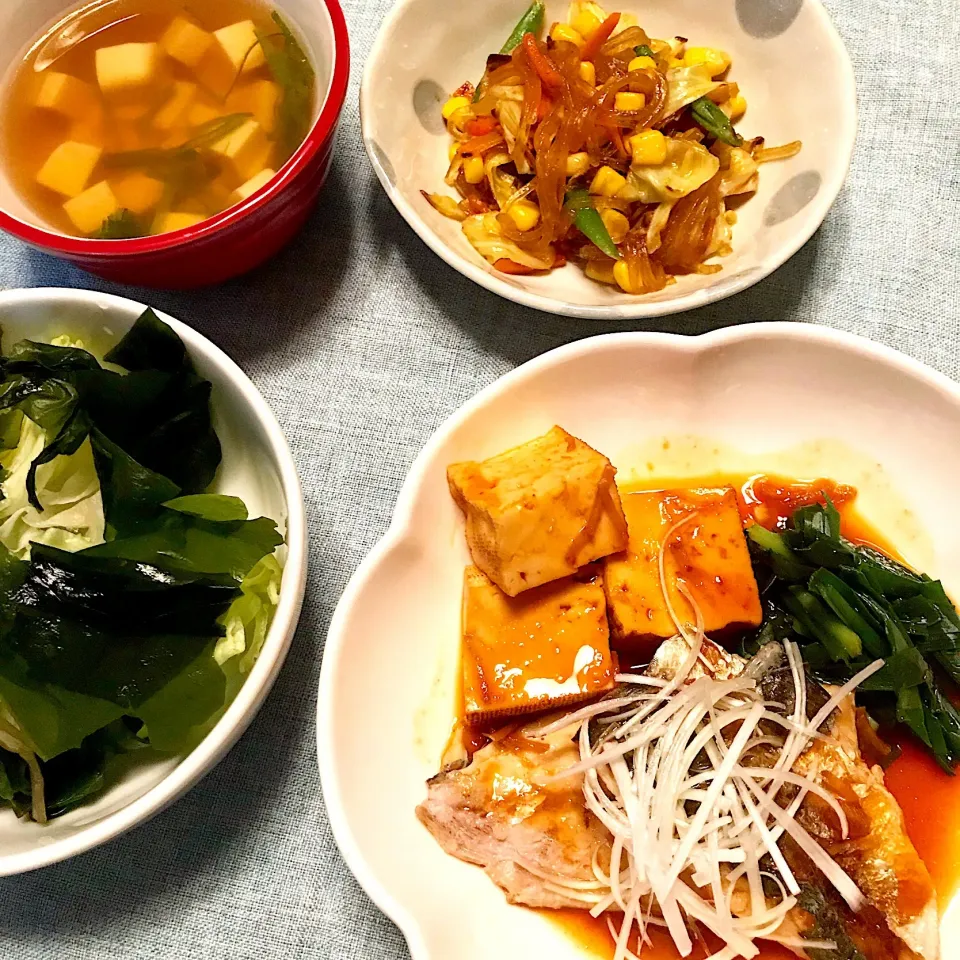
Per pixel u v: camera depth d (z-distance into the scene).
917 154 0.36
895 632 0.29
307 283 0.35
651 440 0.33
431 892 0.28
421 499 0.30
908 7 0.38
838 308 0.35
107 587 0.27
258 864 0.30
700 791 0.28
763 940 0.28
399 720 0.30
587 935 0.29
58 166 0.33
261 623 0.29
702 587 0.30
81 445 0.30
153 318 0.29
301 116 0.33
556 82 0.34
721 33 0.36
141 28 0.35
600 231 0.33
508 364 0.34
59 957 0.29
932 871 0.29
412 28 0.35
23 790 0.27
